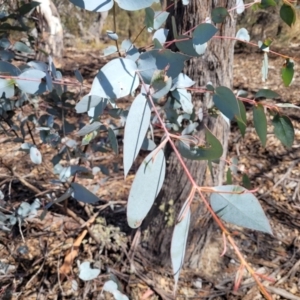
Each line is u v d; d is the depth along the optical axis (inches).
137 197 14.0
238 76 124.5
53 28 120.6
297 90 109.8
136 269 50.4
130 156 14.4
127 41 22.1
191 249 50.7
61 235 55.1
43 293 48.6
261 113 22.6
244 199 14.1
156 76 14.9
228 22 37.3
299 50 138.5
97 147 41.1
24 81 21.5
